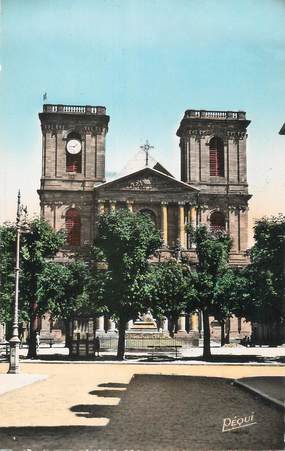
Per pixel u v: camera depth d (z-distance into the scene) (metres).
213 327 75.56
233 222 84.31
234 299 45.50
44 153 83.88
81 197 83.50
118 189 83.06
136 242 45.72
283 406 19.30
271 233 41.75
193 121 84.94
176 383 28.16
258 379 28.98
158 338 55.38
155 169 84.88
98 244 46.66
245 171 85.19
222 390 25.30
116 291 45.19
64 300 46.75
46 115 83.81
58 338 71.50
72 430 16.09
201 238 47.91
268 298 42.38
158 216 83.25
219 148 85.62
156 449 13.92
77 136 84.81
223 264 47.09
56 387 26.33
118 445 14.30
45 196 83.25
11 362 32.91
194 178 84.69
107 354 50.41
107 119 84.56
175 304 46.59
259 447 14.12
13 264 45.91
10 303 46.25
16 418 17.97
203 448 14.02
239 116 85.12
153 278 46.16
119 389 25.58
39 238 46.94
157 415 18.50
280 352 52.94
